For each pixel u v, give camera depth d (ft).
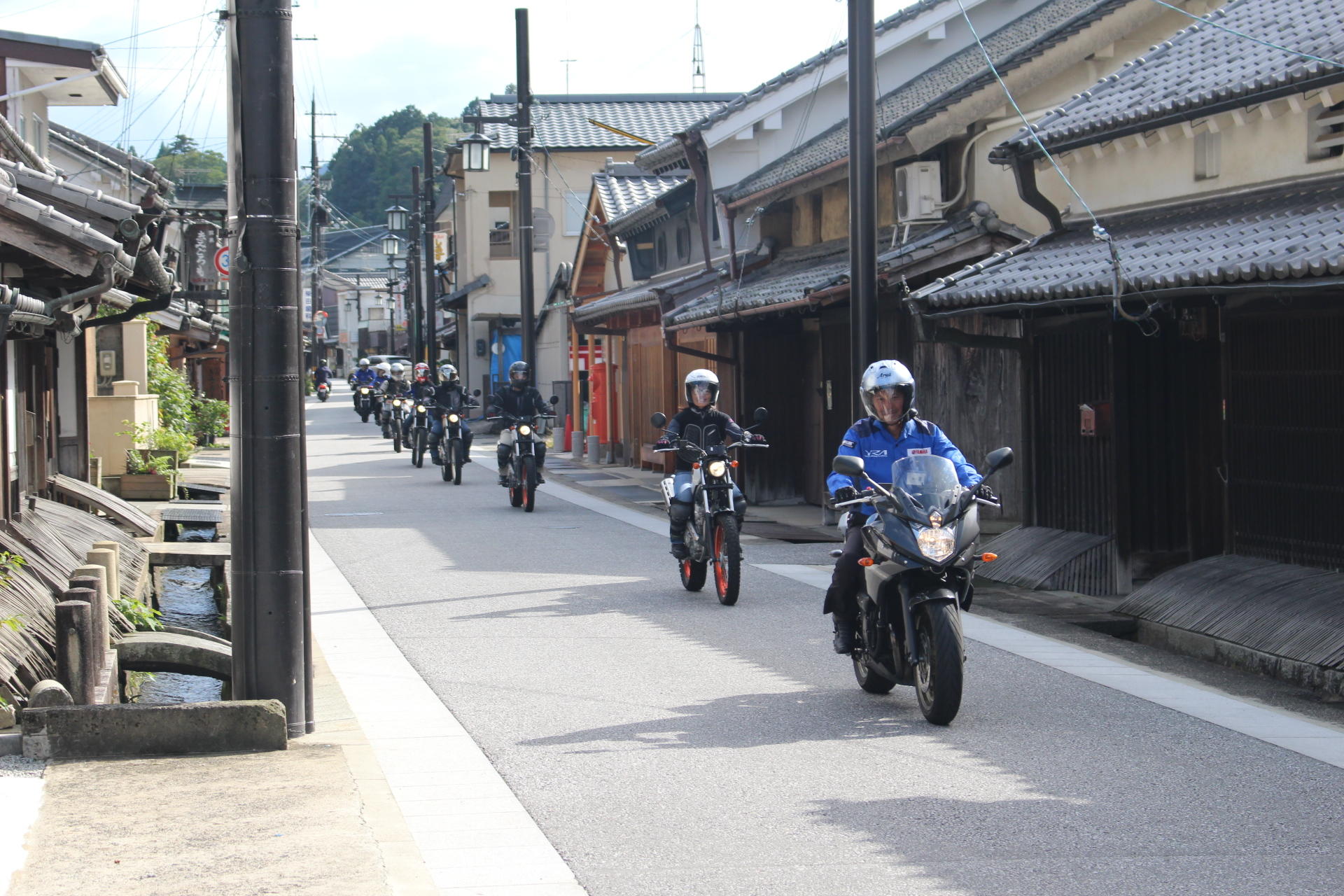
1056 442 48.60
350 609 41.70
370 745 25.29
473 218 168.66
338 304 452.76
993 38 82.53
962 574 26.76
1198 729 26.27
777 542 58.08
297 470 25.80
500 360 171.01
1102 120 45.96
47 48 64.75
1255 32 46.24
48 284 36.35
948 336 48.52
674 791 22.30
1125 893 17.43
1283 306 37.83
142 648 34.88
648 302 84.74
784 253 79.71
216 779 22.31
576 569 50.03
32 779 22.21
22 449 44.29
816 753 24.61
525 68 110.32
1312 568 37.17
